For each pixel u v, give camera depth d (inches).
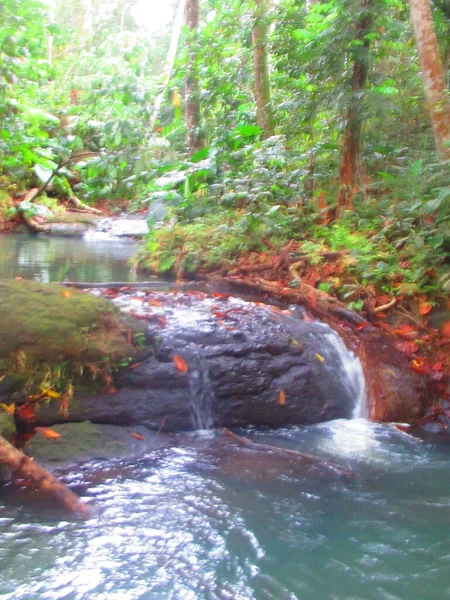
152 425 166.7
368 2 310.8
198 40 421.1
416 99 396.5
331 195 338.3
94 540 114.0
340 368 200.5
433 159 334.0
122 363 168.2
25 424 153.5
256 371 184.2
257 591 101.3
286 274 268.8
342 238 284.8
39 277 269.6
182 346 181.5
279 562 110.1
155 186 346.0
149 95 376.2
